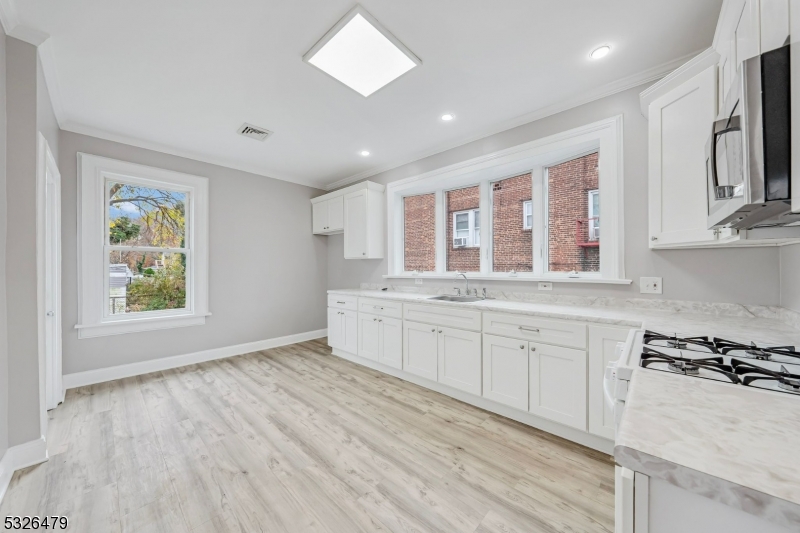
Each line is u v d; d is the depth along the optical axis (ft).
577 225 8.84
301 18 5.60
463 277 10.80
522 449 6.40
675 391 2.52
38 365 5.88
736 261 6.12
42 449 5.91
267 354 13.23
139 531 4.45
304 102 8.32
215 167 12.64
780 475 1.49
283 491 5.21
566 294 8.45
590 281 7.92
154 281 11.29
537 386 7.06
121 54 6.45
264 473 5.65
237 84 7.53
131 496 5.09
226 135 10.35
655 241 5.92
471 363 8.29
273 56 6.57
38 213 6.04
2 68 5.40
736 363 3.14
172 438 6.76
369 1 5.23
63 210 9.35
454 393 8.88
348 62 6.75
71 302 9.53
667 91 5.67
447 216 12.17
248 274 13.57
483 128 9.81
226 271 12.90
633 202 7.32
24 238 5.74
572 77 7.31
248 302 13.56
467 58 6.66
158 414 7.83
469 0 5.23
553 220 9.36
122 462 5.95
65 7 5.24
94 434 6.90
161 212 11.44
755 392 2.48
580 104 8.14
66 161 9.39
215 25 5.73
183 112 8.84
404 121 9.40
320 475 5.60
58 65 6.73
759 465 1.57
